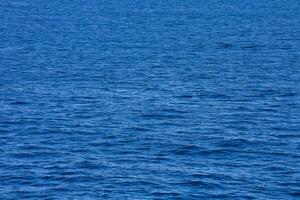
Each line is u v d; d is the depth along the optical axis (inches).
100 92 3432.6
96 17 7578.7
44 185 2101.4
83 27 6471.5
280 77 3890.3
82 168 2250.2
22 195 2020.2
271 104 3211.1
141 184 2101.4
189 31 6254.9
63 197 1999.3
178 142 2556.6
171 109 3080.7
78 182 2122.3
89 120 2881.4
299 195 2041.1
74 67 4138.8
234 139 2600.9
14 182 2129.7
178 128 2765.7
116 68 4131.4
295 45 5241.1
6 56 4527.6
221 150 2463.1
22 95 3348.9
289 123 2874.0
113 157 2374.5
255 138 2628.0
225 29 6417.3
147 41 5467.5
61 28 6338.6
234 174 2208.4
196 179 2150.6
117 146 2506.2
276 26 6653.5
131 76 3865.7
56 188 2074.3
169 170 2235.5
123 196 2004.2
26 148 2491.4
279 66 4264.3
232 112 3048.7
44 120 2883.9
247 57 4633.4
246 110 3090.6
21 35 5723.4
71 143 2551.7
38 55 4601.4
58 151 2449.6
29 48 4938.5
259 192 2055.9
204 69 4136.3
